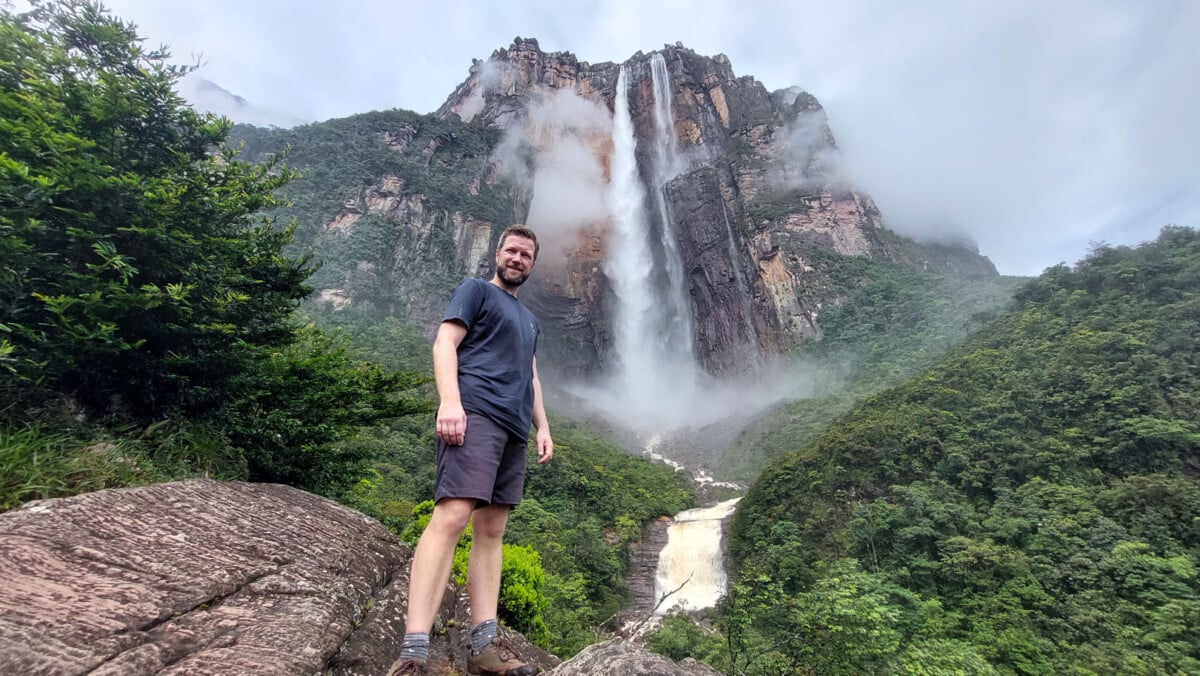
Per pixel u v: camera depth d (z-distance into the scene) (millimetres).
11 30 4426
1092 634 17375
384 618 2580
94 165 4176
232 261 5820
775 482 33312
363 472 7004
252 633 1801
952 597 21094
